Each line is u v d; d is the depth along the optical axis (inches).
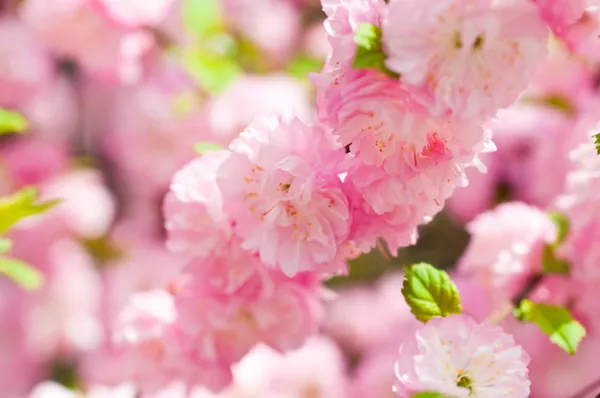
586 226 25.2
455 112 21.5
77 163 44.1
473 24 21.3
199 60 34.6
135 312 25.2
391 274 41.9
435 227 40.5
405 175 22.2
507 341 22.4
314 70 36.1
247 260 23.7
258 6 39.4
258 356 29.7
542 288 25.9
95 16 32.8
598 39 23.4
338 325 40.9
